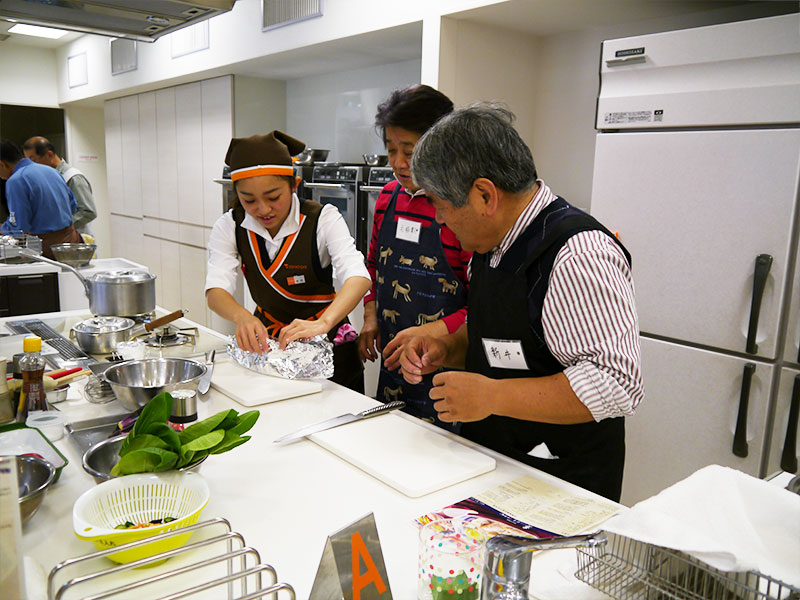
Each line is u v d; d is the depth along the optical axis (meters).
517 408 1.06
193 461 0.97
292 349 1.61
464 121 1.04
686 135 1.94
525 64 2.87
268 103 4.65
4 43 6.52
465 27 2.62
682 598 0.68
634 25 2.56
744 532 0.71
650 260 2.08
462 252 1.78
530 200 1.13
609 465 1.23
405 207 1.88
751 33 1.76
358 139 4.09
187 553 0.86
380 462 1.13
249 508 0.98
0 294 3.22
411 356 1.35
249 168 1.68
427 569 0.75
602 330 1.02
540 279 1.09
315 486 1.06
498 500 1.02
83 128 7.17
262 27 3.66
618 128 2.13
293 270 1.90
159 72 4.87
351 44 3.25
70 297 3.39
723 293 1.92
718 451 1.98
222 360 1.78
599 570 0.74
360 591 0.68
